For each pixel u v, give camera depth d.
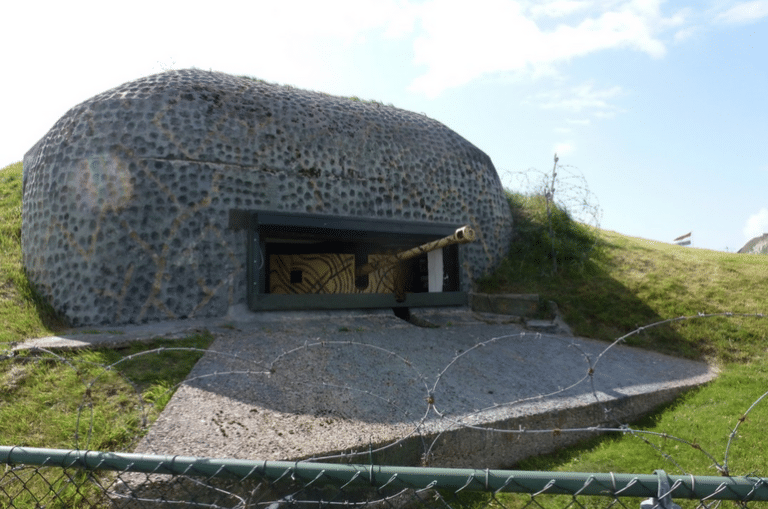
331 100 9.31
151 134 7.32
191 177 7.33
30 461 2.01
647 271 9.10
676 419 5.15
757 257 9.90
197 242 7.24
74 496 2.99
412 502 3.86
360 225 8.20
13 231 8.52
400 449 4.11
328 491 3.57
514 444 4.71
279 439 3.97
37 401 4.39
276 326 7.08
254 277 7.38
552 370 6.23
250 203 7.62
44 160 7.59
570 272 9.34
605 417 5.32
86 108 7.51
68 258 6.99
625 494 1.73
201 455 3.66
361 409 4.62
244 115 7.98
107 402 4.43
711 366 6.75
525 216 10.90
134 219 7.01
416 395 5.05
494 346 6.99
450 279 9.16
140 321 6.85
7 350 5.31
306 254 8.11
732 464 4.18
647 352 7.20
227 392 4.70
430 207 9.26
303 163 8.14
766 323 7.23
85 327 6.69
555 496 3.85
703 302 7.94
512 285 9.34
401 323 7.80
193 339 6.12
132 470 1.96
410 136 9.52
